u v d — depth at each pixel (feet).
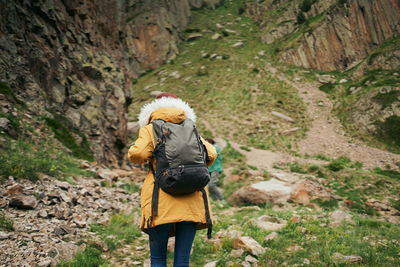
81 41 42.88
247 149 61.41
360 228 14.83
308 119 79.36
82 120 38.14
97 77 43.65
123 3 56.70
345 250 11.30
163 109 7.44
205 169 6.77
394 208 27.40
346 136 69.36
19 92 30.68
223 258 11.36
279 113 82.33
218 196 27.48
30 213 14.10
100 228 14.79
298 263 10.48
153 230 7.00
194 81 109.09
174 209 6.61
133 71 133.69
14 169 18.04
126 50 56.03
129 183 27.68
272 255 11.27
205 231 15.88
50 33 37.22
